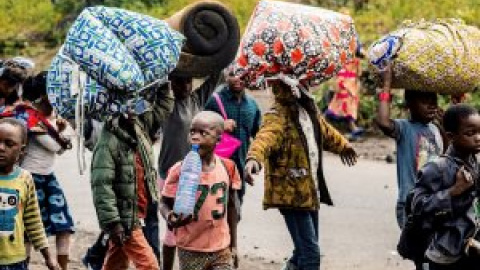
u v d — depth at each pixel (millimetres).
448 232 6727
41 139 9148
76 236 11578
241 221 12617
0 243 7180
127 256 8188
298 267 8672
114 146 7781
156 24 8008
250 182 8047
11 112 9102
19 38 26781
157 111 8344
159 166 9766
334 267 10594
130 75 7660
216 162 8031
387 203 13719
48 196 9344
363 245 11539
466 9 23203
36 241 7453
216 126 7844
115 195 7809
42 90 9266
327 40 8312
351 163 9016
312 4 24844
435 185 6723
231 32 9625
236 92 9859
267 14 8398
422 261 7059
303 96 8508
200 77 9641
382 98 8461
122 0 26828
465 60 8328
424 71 8289
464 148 6754
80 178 15016
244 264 10680
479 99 17703
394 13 23609
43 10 27906
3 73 9281
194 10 9484
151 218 8727
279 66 8344
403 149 8570
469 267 6789
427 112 8594
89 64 7676
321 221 12617
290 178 8469
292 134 8453
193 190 7629
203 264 7965
